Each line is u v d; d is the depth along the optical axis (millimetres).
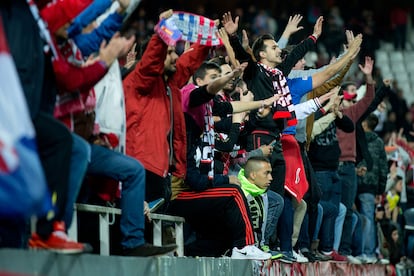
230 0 47406
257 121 15586
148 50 11953
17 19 9031
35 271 8648
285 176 16344
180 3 44594
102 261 10180
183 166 13125
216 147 14516
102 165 10789
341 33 44000
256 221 15477
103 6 10234
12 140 7051
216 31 12852
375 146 21750
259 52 16016
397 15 49938
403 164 25500
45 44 9391
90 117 10688
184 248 14781
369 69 20328
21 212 7059
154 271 11648
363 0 49812
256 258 14500
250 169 15453
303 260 17344
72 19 9805
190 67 12906
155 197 12492
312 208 17641
